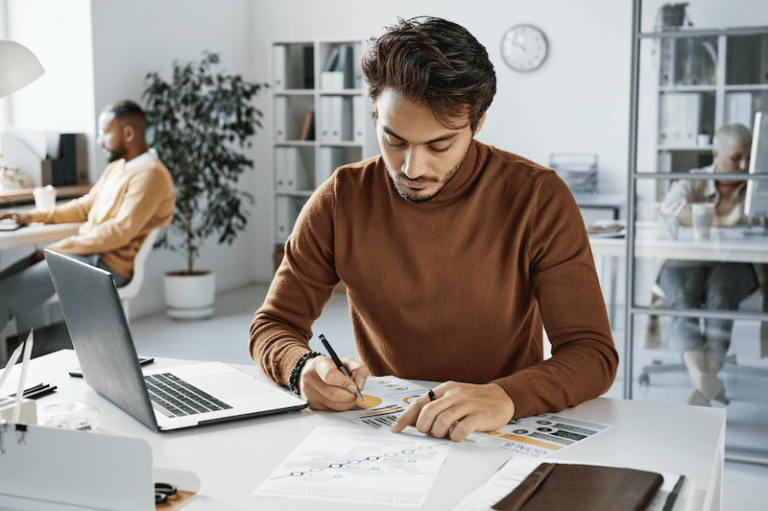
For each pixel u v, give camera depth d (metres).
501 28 5.01
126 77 4.90
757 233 2.68
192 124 5.03
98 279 0.94
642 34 2.73
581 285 1.22
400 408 1.12
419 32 1.01
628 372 2.93
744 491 2.47
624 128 4.93
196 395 1.15
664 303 2.85
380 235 1.31
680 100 2.72
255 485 0.85
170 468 0.87
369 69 1.07
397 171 1.12
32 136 4.46
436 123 1.03
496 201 1.27
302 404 1.11
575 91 4.99
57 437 0.78
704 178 2.73
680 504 0.76
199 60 5.61
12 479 0.81
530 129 5.11
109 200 3.78
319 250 1.36
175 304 4.97
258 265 6.44
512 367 1.35
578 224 1.25
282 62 5.80
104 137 3.90
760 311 2.72
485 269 1.27
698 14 2.66
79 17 4.59
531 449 0.96
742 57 2.63
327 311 5.19
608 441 0.99
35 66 1.94
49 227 3.78
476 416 0.99
